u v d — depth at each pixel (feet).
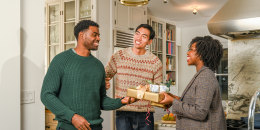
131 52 7.41
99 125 5.51
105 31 11.85
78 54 5.32
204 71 4.89
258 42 9.49
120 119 7.24
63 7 12.21
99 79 5.40
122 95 7.22
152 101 5.41
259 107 7.73
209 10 16.90
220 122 4.88
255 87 9.55
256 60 9.54
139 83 7.25
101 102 5.90
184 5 15.65
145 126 7.23
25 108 6.82
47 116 12.02
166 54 19.01
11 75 6.18
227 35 9.18
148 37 7.20
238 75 9.90
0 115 5.92
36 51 7.19
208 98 4.67
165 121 8.12
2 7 6.03
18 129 6.29
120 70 7.33
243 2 8.18
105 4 11.89
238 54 9.91
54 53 12.64
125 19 13.21
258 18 7.31
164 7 16.08
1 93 5.95
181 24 21.57
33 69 7.08
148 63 7.36
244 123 7.70
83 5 11.65
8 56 6.12
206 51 5.02
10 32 6.19
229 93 10.11
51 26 12.74
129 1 7.14
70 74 5.03
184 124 5.03
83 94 5.08
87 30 5.21
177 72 23.09
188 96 4.99
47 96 4.80
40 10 7.36
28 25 6.98
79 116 4.68
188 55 5.30
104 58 11.73
